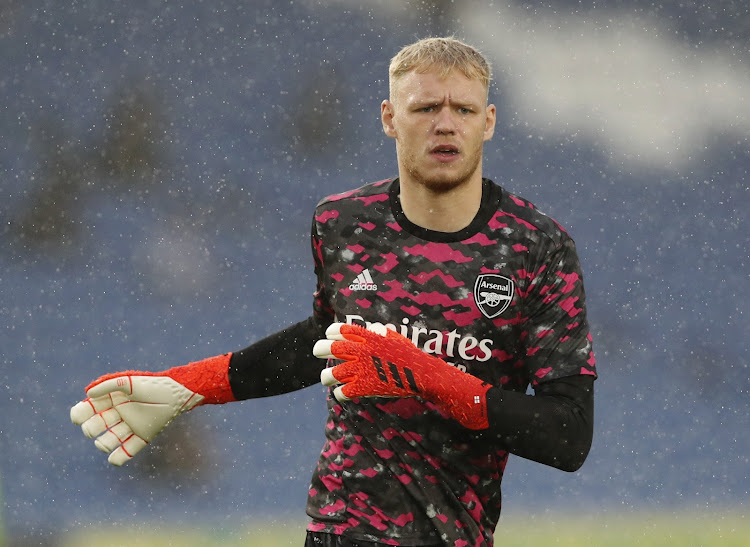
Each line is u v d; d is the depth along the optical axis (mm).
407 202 10547
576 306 10453
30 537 30250
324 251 10938
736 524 28844
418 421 10383
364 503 10633
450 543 10523
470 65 10203
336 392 10117
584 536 26859
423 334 10438
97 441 11547
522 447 10031
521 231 10398
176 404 11688
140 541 28438
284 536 28141
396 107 10391
